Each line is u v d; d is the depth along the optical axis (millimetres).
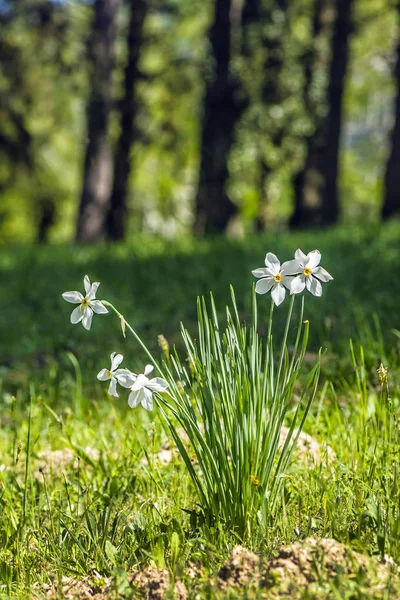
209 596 3131
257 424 3820
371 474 4148
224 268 14164
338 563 3209
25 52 36219
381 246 14188
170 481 4781
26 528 4340
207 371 3857
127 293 13688
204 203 28672
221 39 27922
